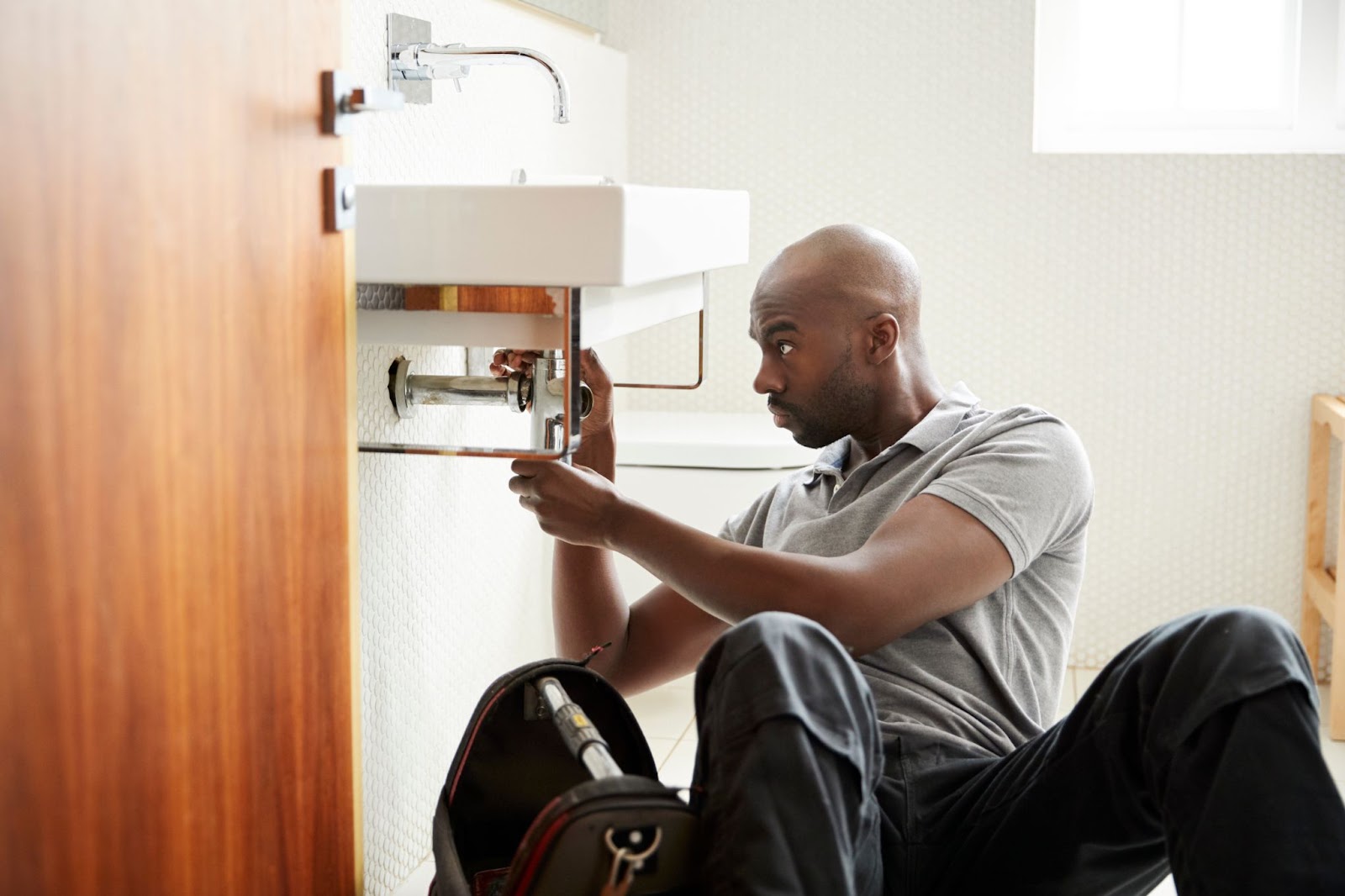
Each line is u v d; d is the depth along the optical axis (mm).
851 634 1319
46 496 958
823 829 1024
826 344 1539
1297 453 3004
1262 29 3039
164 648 1098
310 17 1294
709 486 2658
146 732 1079
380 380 1678
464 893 1179
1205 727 1076
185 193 1103
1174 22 3062
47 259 950
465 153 2090
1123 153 2965
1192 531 3062
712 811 1050
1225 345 2990
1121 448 3057
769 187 3094
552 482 1445
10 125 911
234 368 1181
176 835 1122
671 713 2809
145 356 1061
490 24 2191
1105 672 1231
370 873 1813
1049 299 3027
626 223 1310
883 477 1547
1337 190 2910
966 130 3002
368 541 1737
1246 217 2943
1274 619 1097
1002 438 1484
